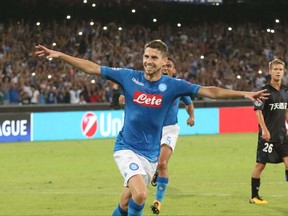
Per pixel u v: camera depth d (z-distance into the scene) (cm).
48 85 3950
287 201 1738
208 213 1577
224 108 3734
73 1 4953
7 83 3850
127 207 1206
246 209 1627
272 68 1642
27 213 1576
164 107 1195
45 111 3359
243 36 5125
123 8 5162
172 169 2389
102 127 3466
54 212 1586
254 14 5412
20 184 2036
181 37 4934
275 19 5338
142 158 1195
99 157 2725
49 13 4881
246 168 2423
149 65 1169
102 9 5075
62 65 4141
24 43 4362
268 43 5144
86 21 4962
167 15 5281
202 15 5344
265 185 2014
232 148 3050
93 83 3997
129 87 1194
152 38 4881
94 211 1597
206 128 3700
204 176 2217
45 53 1141
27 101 3853
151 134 1200
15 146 3100
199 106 3672
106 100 3991
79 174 2258
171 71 1667
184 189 1938
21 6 4816
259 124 1609
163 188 1543
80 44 4553
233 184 2039
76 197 1792
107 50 4581
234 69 4766
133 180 1149
